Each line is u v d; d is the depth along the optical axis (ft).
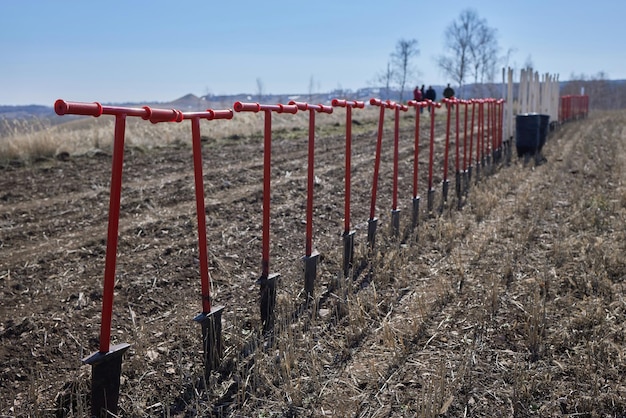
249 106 13.23
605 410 11.03
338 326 14.73
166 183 30.94
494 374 12.34
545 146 52.44
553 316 14.89
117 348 10.80
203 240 12.31
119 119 9.89
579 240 21.06
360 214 26.17
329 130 66.39
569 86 295.28
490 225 24.12
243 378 12.27
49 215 24.59
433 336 14.03
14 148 37.99
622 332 13.80
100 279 17.48
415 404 11.34
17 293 16.42
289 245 21.34
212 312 12.55
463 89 219.00
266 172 14.28
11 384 12.09
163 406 11.36
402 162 40.83
